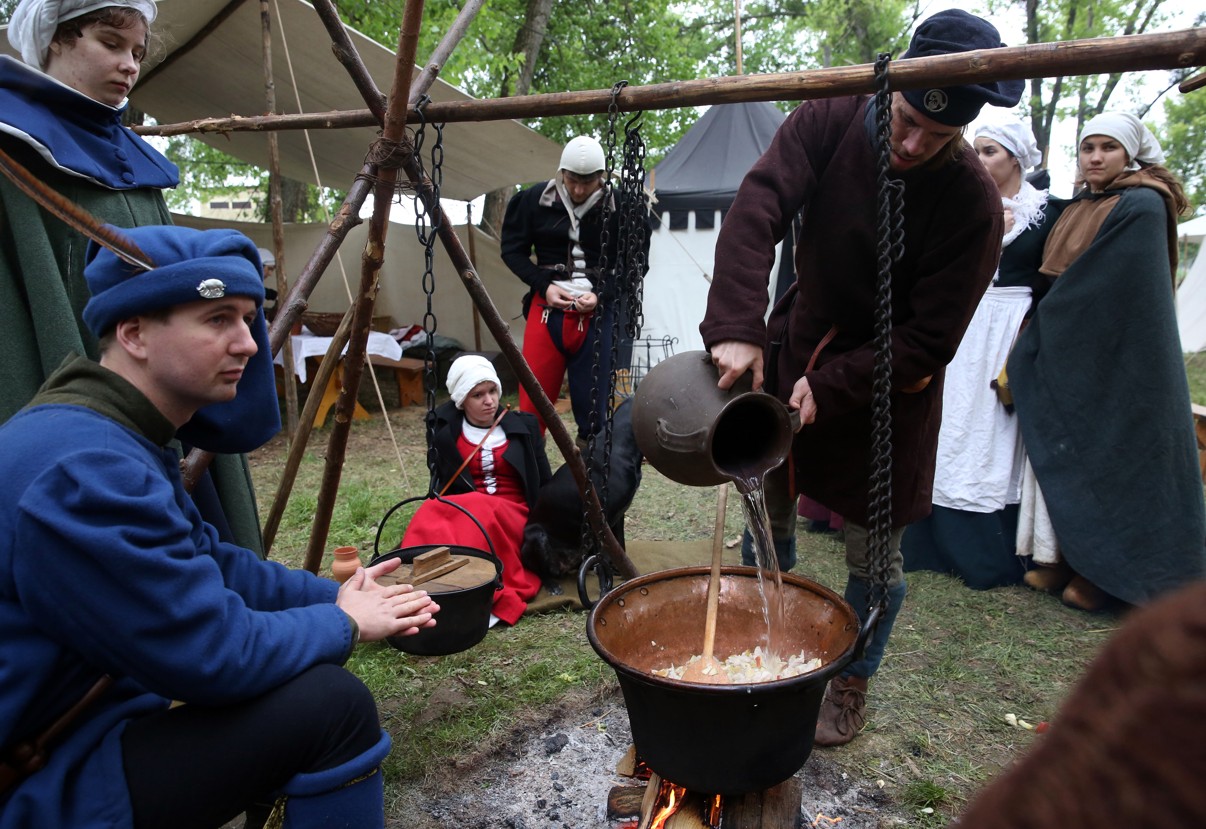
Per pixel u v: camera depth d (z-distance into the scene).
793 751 1.70
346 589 1.72
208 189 15.88
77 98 2.09
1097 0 14.73
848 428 2.30
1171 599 0.34
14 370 2.08
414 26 1.85
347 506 4.76
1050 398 3.21
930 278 2.10
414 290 9.86
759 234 2.01
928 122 1.80
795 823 1.94
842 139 2.12
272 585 1.77
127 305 1.36
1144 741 0.31
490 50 11.21
